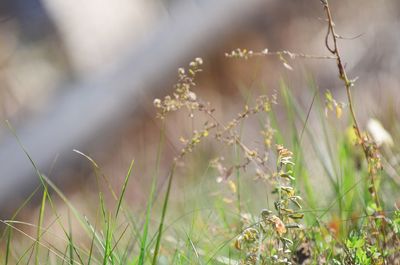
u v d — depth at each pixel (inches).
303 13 550.9
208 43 480.1
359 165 211.0
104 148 429.4
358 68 513.3
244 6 499.2
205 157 278.5
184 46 470.6
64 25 488.7
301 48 533.3
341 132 233.5
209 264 175.9
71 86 454.9
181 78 170.1
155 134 434.0
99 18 495.8
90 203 362.6
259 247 145.7
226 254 189.9
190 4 487.8
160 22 481.4
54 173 414.3
